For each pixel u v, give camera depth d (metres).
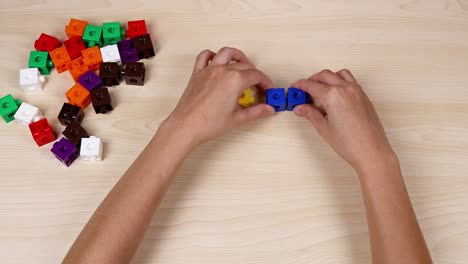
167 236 0.54
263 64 0.61
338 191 0.56
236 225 0.55
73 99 0.58
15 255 0.54
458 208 0.55
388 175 0.52
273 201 0.56
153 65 0.61
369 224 0.51
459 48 0.62
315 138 0.58
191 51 0.62
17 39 0.63
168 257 0.54
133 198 0.50
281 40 0.62
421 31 0.63
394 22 0.63
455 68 0.61
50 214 0.55
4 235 0.54
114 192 0.51
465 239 0.54
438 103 0.60
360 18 0.63
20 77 0.60
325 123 0.56
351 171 0.57
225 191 0.56
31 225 0.55
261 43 0.62
